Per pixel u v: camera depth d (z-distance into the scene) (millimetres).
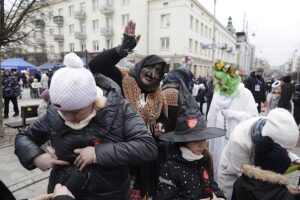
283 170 1562
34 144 1453
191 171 1754
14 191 3529
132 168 2191
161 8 29766
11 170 4188
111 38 32344
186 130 1770
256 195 1505
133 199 2082
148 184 2238
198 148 1754
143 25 30188
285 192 1507
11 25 5582
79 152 1277
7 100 8852
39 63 31719
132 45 2250
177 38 29141
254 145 1780
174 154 1796
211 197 1791
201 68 35656
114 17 31719
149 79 2266
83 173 1281
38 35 6926
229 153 2043
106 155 1264
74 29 36156
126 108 1454
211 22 37938
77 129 1302
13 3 5484
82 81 1195
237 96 3150
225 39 48312
